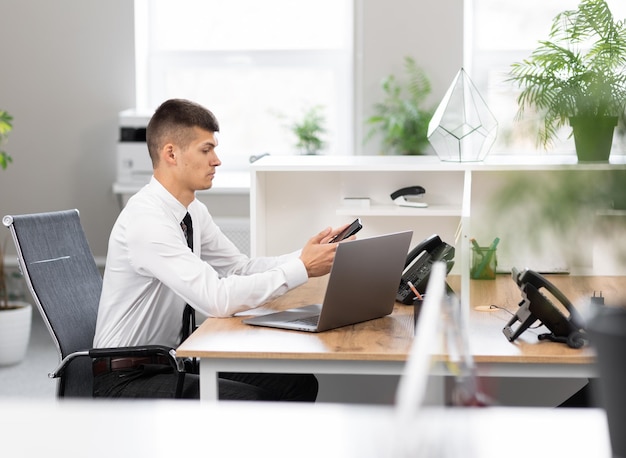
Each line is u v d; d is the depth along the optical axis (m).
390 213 3.19
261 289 2.47
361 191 3.36
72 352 2.61
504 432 1.04
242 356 2.11
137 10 5.71
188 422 1.06
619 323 0.88
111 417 1.08
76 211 2.87
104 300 2.65
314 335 2.28
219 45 5.96
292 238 3.40
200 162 2.62
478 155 3.15
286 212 3.39
